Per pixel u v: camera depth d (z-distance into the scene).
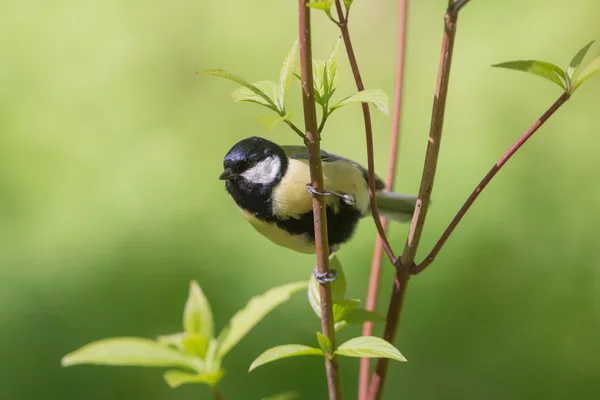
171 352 3.69
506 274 10.16
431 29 14.13
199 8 15.35
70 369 9.45
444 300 9.98
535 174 11.31
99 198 12.16
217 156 13.01
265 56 14.41
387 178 4.24
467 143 11.95
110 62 14.60
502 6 13.79
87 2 15.59
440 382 9.20
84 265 10.98
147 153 13.05
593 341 9.33
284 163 5.32
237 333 3.75
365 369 3.90
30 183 12.45
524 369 9.10
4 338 9.85
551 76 3.01
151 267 10.92
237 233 11.44
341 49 14.12
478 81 12.87
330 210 5.25
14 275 10.88
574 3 13.30
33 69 14.37
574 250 10.30
